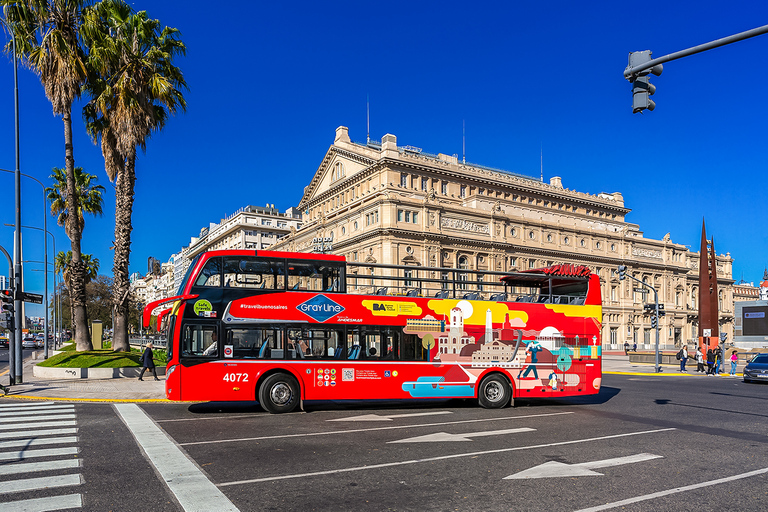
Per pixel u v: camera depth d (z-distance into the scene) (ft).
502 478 26.12
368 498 22.81
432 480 25.68
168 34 95.86
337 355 50.44
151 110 90.89
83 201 153.07
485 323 54.29
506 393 54.19
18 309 71.72
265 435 37.29
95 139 99.55
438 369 52.37
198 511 20.99
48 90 83.66
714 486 25.12
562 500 22.77
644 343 304.71
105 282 257.96
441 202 238.89
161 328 52.85
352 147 254.27
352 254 228.63
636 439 36.65
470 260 231.50
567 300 58.95
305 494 23.30
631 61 31.42
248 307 49.24
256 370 48.52
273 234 389.60
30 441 34.53
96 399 57.62
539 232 259.60
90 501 22.17
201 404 55.72
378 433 38.42
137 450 31.94
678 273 331.77
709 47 27.66
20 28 81.71
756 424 44.11
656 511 21.56
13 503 21.86
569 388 56.13
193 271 49.37
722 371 124.36
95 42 85.76
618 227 307.37
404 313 52.47
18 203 72.69
